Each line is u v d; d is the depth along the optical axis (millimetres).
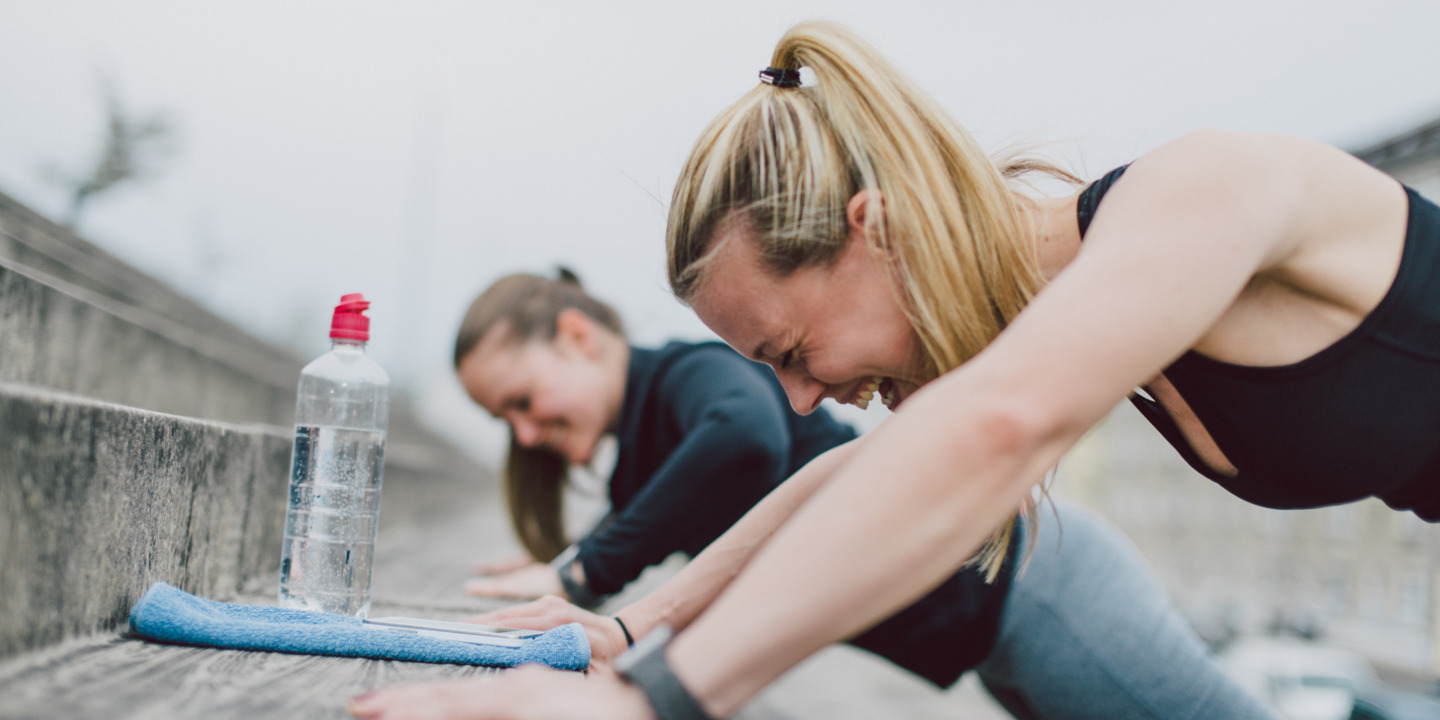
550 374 2078
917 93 849
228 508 1380
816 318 893
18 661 745
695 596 1161
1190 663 1460
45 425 779
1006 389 584
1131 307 615
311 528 1362
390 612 1497
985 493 578
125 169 8195
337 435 1397
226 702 684
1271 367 830
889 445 590
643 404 2084
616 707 580
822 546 576
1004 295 837
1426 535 25281
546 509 2365
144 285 6215
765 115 893
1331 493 903
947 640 1499
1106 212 696
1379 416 830
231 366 5664
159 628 886
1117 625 1458
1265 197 688
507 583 1857
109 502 906
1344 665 13195
